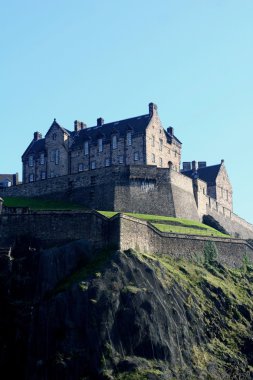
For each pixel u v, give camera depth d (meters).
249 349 109.25
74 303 102.69
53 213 117.00
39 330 102.94
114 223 113.75
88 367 97.38
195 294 112.81
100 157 154.75
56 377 97.31
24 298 108.50
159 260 117.06
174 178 141.25
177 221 133.12
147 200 135.62
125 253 110.62
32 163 164.88
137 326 101.50
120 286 105.06
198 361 103.19
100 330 100.00
